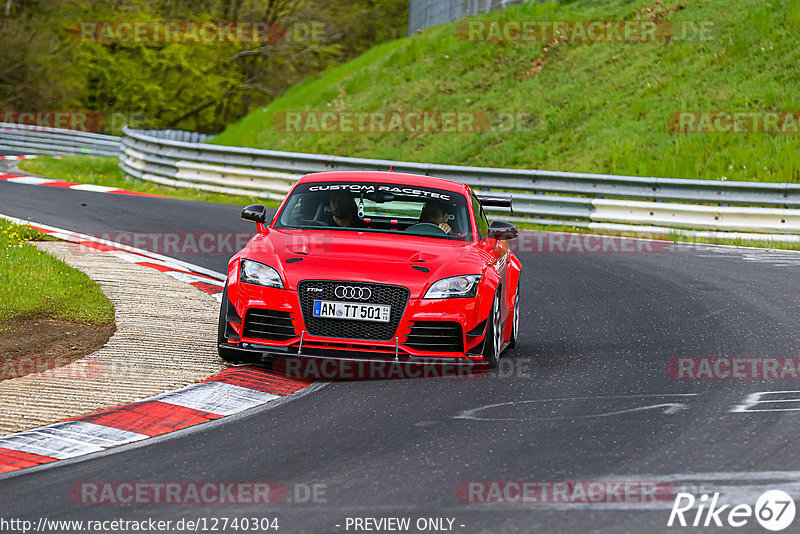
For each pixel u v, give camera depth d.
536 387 24.83
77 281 36.53
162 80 168.62
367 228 28.84
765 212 58.22
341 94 110.31
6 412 21.44
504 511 15.70
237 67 172.75
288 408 22.61
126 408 22.09
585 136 84.25
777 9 92.31
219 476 17.62
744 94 81.44
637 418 21.62
